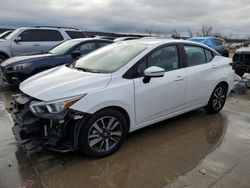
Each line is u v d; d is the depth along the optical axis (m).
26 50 10.25
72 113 3.25
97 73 3.85
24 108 3.48
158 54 4.27
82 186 3.03
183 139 4.28
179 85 4.45
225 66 5.50
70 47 7.73
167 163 3.53
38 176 3.19
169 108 4.41
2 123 4.88
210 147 4.02
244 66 8.44
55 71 4.30
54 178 3.16
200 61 5.03
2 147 3.90
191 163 3.54
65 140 3.35
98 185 3.05
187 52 4.78
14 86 7.96
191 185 3.06
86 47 7.96
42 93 3.36
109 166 3.43
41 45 10.48
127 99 3.73
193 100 4.86
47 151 3.76
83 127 3.37
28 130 3.28
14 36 10.07
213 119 5.25
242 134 4.55
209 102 5.31
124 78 3.77
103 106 3.48
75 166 3.41
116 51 4.46
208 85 5.07
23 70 6.86
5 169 3.32
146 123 4.14
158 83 4.10
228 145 4.10
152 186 3.04
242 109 6.01
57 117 3.18
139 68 3.95
